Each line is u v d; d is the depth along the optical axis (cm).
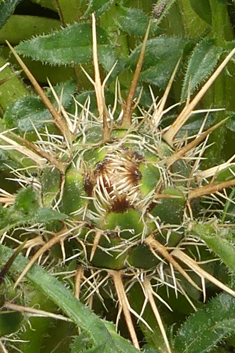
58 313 20
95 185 18
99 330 18
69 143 19
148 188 18
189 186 19
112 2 20
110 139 19
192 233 19
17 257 18
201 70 20
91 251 18
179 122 19
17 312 18
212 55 20
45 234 19
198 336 19
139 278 19
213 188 19
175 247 19
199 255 19
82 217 18
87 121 19
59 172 19
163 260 19
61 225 18
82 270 19
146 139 19
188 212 19
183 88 20
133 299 20
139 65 19
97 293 19
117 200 18
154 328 20
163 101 20
